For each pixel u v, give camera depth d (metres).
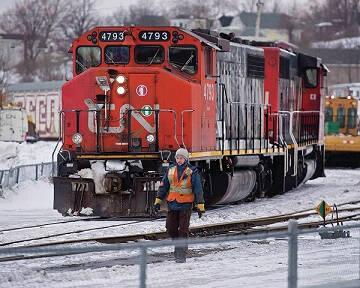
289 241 27.50
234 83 72.00
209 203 68.25
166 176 42.47
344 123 148.38
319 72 99.69
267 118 79.50
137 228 55.41
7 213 69.62
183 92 59.62
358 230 48.41
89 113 60.22
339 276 33.19
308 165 97.12
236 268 39.41
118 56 61.38
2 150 115.56
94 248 24.94
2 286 32.38
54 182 59.78
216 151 65.88
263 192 81.81
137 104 59.88
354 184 103.44
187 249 43.47
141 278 24.78
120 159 58.91
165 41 61.12
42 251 25.30
